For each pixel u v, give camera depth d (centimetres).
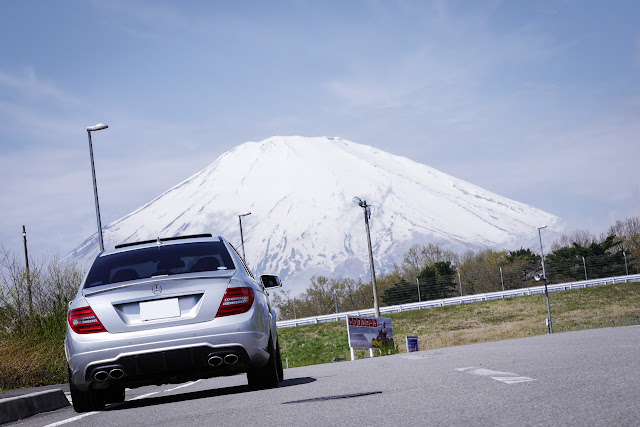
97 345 841
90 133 3089
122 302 854
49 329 2053
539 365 876
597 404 515
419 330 7531
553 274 10656
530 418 484
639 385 591
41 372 1967
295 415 627
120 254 948
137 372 845
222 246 957
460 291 9744
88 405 911
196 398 952
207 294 863
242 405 764
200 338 848
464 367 959
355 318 3819
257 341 876
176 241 970
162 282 862
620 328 1930
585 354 978
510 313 8056
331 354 6500
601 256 10506
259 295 927
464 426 477
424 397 662
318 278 14150
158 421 695
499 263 14225
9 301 2173
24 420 912
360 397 716
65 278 2647
